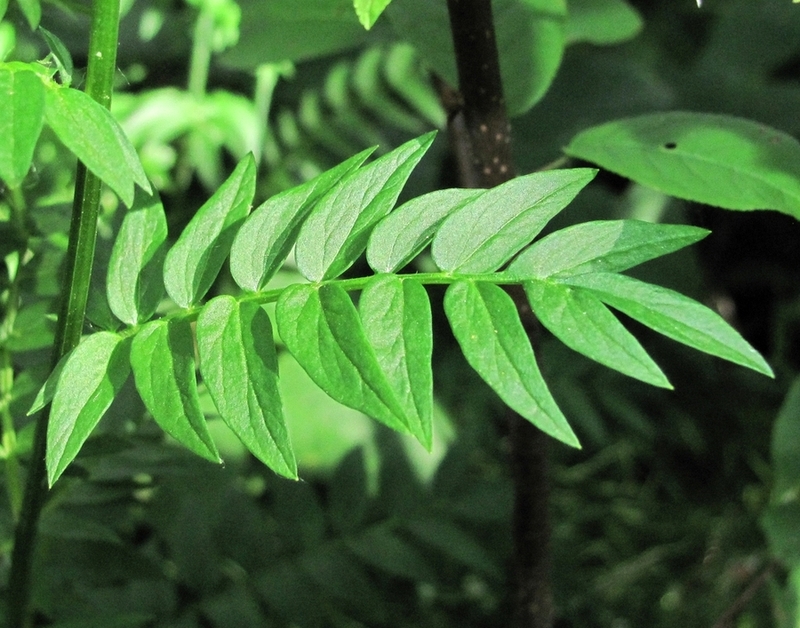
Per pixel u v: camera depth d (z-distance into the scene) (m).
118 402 0.66
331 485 0.88
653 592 1.15
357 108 1.19
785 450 0.81
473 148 0.64
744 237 1.42
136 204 0.56
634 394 1.30
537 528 0.67
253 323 0.52
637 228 0.52
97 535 0.65
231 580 0.83
